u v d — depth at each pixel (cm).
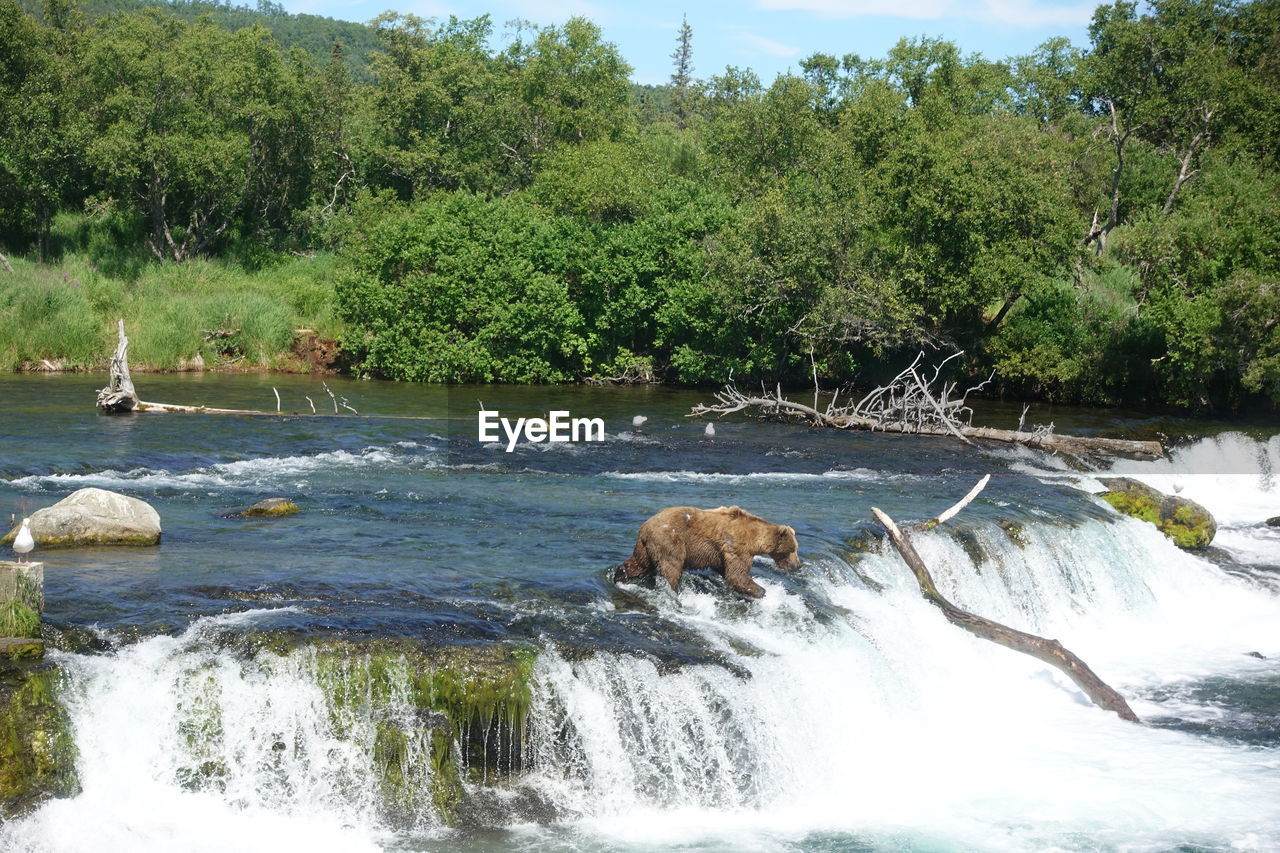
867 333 3556
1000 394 3778
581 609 1194
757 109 4675
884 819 1026
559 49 5872
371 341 3856
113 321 3916
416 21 5703
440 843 924
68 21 5291
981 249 3353
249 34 4853
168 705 943
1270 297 3080
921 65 5203
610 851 934
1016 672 1423
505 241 3834
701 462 2348
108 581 1189
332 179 5575
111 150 4206
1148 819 1034
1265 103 4603
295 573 1258
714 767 1048
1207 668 1498
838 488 2047
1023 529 1733
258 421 2669
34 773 887
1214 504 2508
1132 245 3612
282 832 911
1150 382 3634
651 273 3838
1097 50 5169
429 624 1095
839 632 1238
